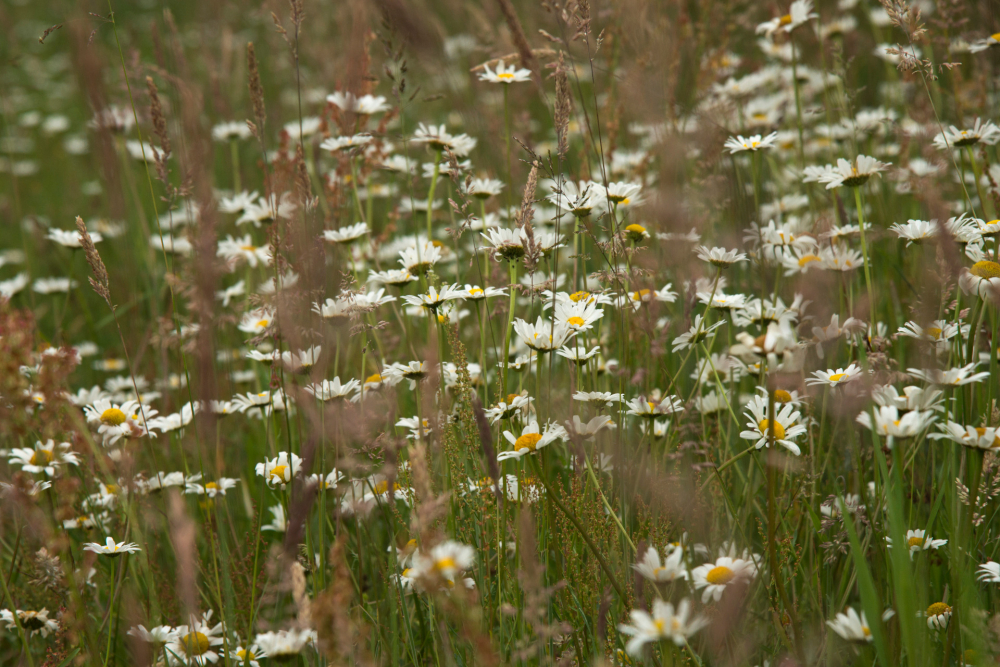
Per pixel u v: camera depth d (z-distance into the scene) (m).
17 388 2.82
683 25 3.43
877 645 2.83
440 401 2.95
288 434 2.99
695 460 3.09
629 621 2.89
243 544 3.09
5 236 5.59
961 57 3.42
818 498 3.00
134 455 3.02
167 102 3.36
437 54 3.21
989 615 2.90
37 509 2.87
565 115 2.97
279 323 2.94
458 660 2.91
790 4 3.66
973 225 3.04
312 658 2.91
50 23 9.59
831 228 3.12
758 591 2.93
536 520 2.94
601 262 3.20
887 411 2.85
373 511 3.08
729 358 3.05
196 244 3.00
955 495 2.90
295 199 2.99
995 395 2.98
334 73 3.37
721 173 3.21
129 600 2.94
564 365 3.18
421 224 3.77
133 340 3.37
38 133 7.46
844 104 3.62
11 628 3.03
